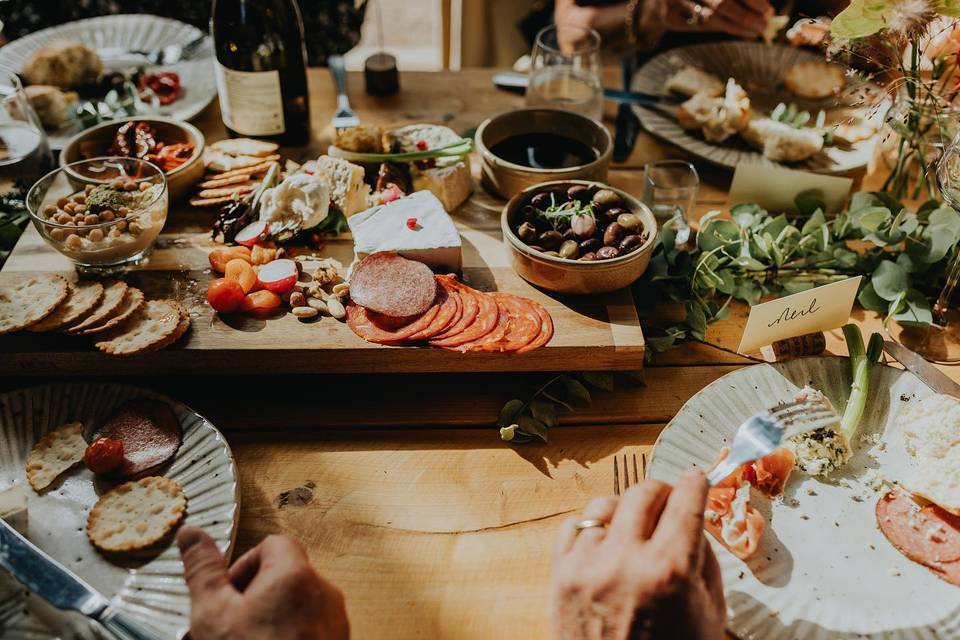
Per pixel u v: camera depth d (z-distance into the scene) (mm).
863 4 1259
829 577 1024
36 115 1807
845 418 1198
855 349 1260
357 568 1071
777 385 1257
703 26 2141
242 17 1740
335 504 1156
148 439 1157
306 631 820
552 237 1395
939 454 1128
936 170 1321
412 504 1159
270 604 823
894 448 1188
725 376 1262
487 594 1045
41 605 965
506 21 3086
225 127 1926
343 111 1879
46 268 1429
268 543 894
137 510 1063
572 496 1176
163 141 1708
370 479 1194
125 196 1425
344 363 1306
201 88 2004
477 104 2047
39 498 1097
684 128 1897
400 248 1396
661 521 890
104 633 938
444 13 3207
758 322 1297
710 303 1500
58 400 1217
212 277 1437
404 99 2057
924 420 1166
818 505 1115
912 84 1475
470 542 1108
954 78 1489
